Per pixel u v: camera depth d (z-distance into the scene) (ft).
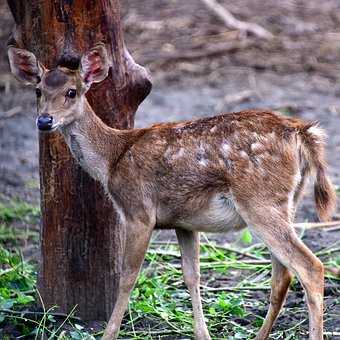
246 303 41.88
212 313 39.93
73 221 39.04
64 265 39.40
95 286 39.45
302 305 41.34
